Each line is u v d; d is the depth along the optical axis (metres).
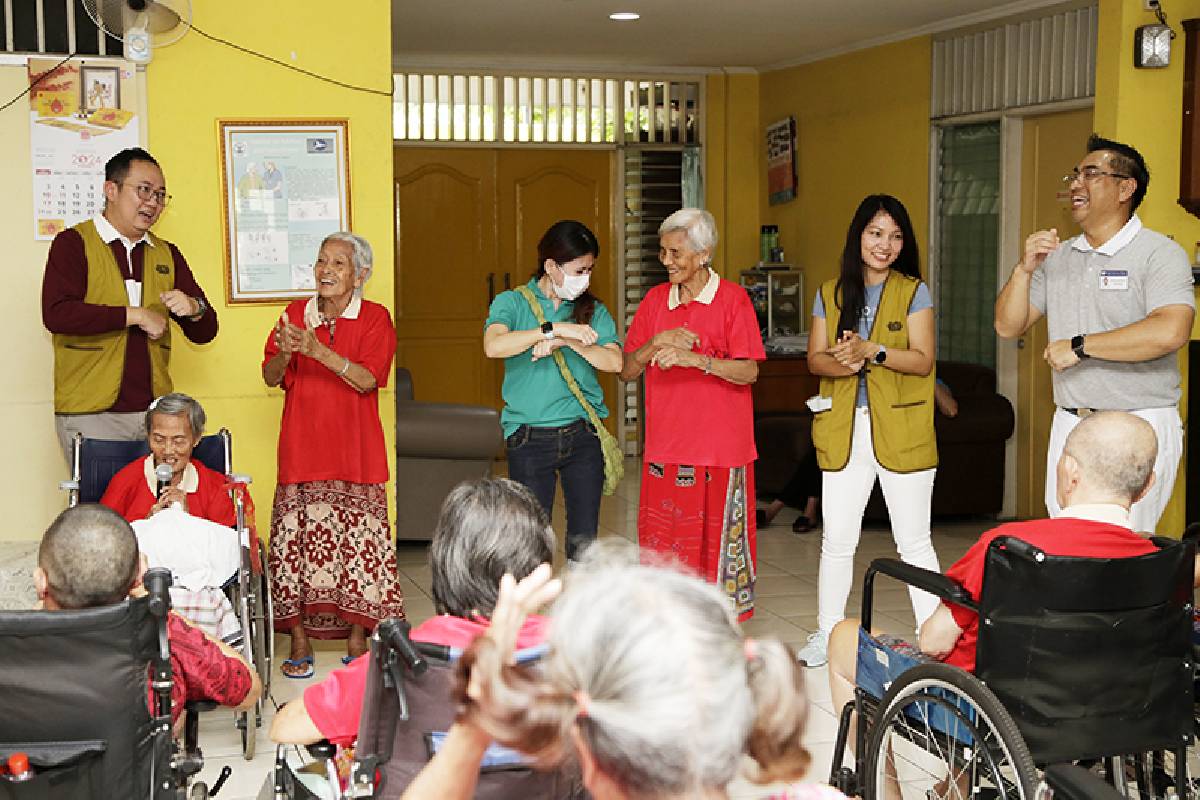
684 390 4.41
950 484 6.90
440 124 9.04
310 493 4.40
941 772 3.45
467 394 9.29
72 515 2.36
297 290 4.79
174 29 4.29
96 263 4.14
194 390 4.74
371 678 1.90
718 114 9.43
